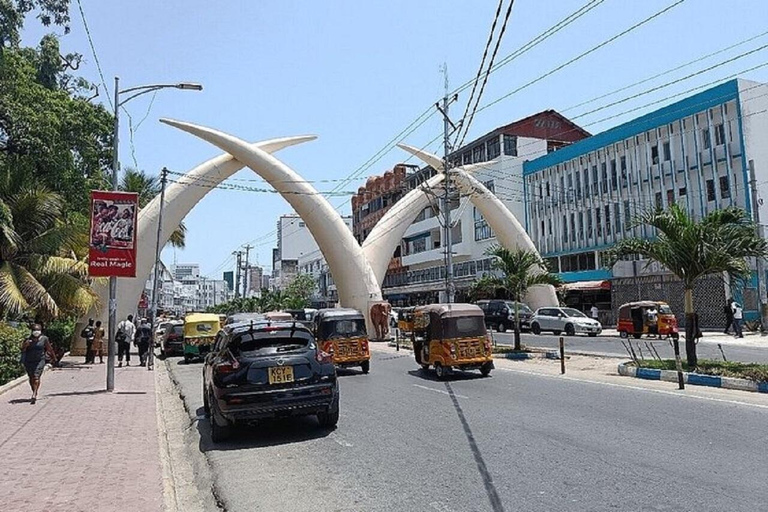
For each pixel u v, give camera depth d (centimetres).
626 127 3775
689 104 3356
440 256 5444
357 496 621
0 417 1151
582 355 2105
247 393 885
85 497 636
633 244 1553
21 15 2327
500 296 4416
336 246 3691
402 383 1561
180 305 13000
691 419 921
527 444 805
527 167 4716
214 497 667
